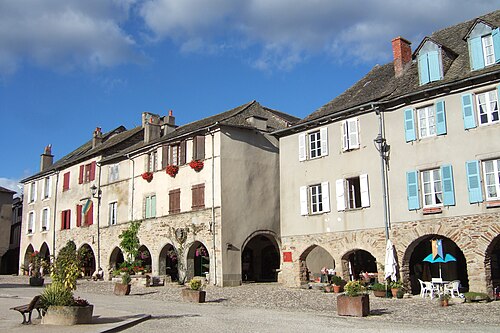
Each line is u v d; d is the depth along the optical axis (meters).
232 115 26.69
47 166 41.66
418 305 15.75
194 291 18.03
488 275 16.75
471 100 17.75
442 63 19.06
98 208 33.19
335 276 20.62
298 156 23.22
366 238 20.02
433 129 18.81
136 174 30.50
